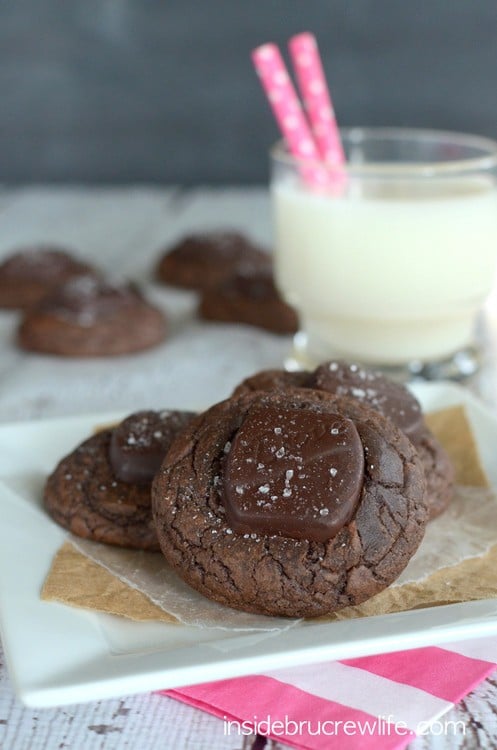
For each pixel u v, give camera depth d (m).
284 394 0.36
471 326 0.56
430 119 1.12
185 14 1.10
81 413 0.53
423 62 1.10
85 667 0.32
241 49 1.11
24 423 0.43
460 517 0.39
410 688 0.33
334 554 0.34
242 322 0.66
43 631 0.33
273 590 0.34
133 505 0.38
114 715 0.33
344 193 0.52
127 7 1.11
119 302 0.62
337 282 0.52
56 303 0.63
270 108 1.14
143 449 0.39
